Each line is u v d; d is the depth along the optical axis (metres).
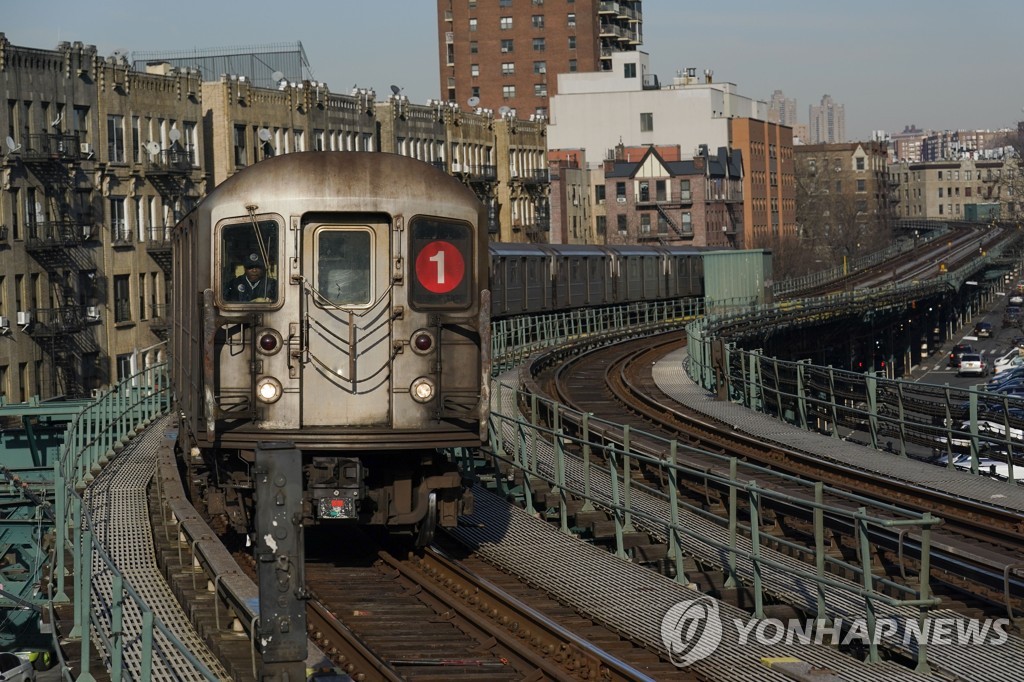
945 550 15.95
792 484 21.16
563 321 57.06
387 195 15.42
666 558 16.94
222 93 65.00
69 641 13.66
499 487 20.69
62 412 30.81
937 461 26.38
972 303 142.88
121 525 17.97
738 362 35.81
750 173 138.75
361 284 15.48
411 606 14.48
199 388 15.77
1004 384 62.44
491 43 154.12
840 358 92.81
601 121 137.00
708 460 23.02
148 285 61.56
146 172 60.56
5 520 26.73
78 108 57.03
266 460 9.77
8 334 52.22
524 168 101.50
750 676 11.64
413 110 83.62
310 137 71.69
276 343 15.35
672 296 75.12
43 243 53.78
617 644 12.77
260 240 15.39
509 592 14.77
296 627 9.84
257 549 9.86
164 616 13.62
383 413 15.47
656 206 123.62
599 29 158.12
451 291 15.69
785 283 107.06
